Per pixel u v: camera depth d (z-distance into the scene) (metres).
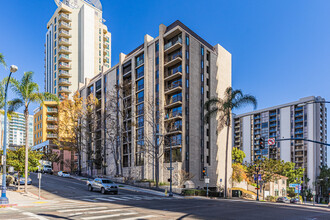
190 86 47.34
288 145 105.19
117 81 59.97
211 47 55.44
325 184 92.81
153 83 49.81
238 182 55.94
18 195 25.56
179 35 48.22
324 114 107.75
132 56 55.53
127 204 20.62
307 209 25.42
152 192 35.16
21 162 29.72
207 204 23.14
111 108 58.94
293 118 106.06
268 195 61.19
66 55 103.50
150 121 48.53
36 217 13.44
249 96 38.12
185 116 45.53
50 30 109.56
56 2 111.81
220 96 53.88
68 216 13.92
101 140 62.28
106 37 120.62
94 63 109.62
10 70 20.14
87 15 107.56
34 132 94.44
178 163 42.88
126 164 55.25
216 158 50.75
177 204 21.84
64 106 62.34
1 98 30.58
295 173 85.50
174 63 48.16
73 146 63.91
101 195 28.23
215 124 51.72
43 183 38.84
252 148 116.44
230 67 58.97
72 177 54.62
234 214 16.88
